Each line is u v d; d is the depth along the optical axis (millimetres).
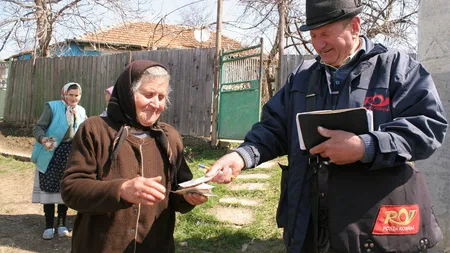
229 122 8922
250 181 6398
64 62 11945
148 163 2146
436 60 3088
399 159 1729
